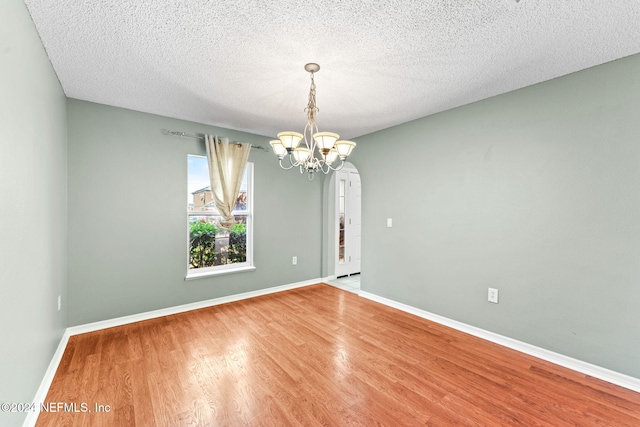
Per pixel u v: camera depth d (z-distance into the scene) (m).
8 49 1.26
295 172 4.34
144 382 1.93
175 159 3.24
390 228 3.56
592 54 1.91
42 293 1.80
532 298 2.36
